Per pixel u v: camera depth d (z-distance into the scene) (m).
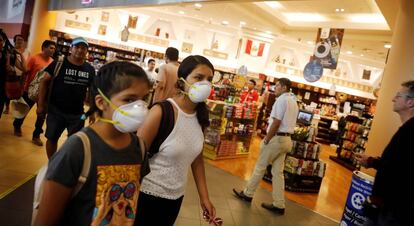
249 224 3.89
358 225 3.04
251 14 11.16
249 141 7.99
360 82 15.97
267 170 6.11
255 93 8.09
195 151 1.74
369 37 10.20
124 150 1.19
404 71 4.01
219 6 10.78
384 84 4.42
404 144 2.04
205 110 1.80
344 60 15.71
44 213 1.05
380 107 4.37
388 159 2.11
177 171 1.69
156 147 1.65
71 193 1.09
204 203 1.87
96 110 1.19
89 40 13.25
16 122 5.45
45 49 5.63
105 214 1.11
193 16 13.88
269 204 4.59
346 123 10.88
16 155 4.43
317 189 6.10
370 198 2.23
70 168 1.05
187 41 14.39
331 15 10.01
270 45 14.63
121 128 1.13
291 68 15.36
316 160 6.12
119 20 13.73
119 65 1.16
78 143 1.08
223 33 14.58
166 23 14.27
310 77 9.34
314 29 11.49
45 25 12.62
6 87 4.21
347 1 8.53
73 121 3.54
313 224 4.40
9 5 13.64
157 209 1.67
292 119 4.40
